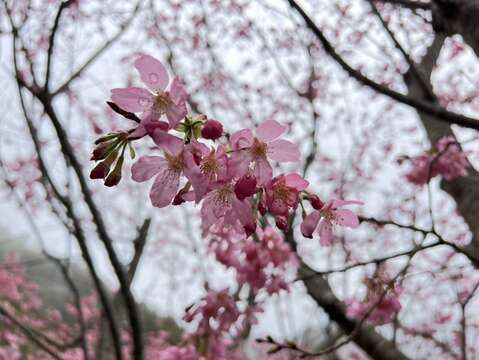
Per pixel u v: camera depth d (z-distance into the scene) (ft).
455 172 11.57
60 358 11.62
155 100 3.83
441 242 6.87
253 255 8.14
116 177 3.91
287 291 8.30
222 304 8.29
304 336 15.69
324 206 4.90
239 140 4.08
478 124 5.43
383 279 9.47
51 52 9.93
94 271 10.55
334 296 10.62
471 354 19.47
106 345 14.48
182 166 3.94
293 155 4.15
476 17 5.42
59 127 10.00
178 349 8.37
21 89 10.44
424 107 5.62
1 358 21.74
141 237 11.59
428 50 12.87
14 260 25.46
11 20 10.71
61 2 9.62
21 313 24.50
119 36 11.86
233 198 4.12
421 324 19.72
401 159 11.60
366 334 10.14
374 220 6.90
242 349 10.52
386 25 6.21
